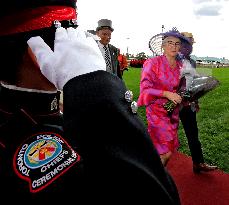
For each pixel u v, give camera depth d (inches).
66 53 21.5
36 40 22.9
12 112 24.5
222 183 173.8
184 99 142.1
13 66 24.0
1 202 20.3
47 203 20.0
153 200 19.8
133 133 20.3
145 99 143.3
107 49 233.6
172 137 143.2
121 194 19.5
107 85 20.6
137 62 1774.1
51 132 22.9
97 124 19.8
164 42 145.0
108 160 19.5
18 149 21.7
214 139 254.5
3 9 22.7
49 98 25.7
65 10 23.7
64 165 20.7
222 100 468.8
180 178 181.2
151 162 20.6
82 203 20.1
